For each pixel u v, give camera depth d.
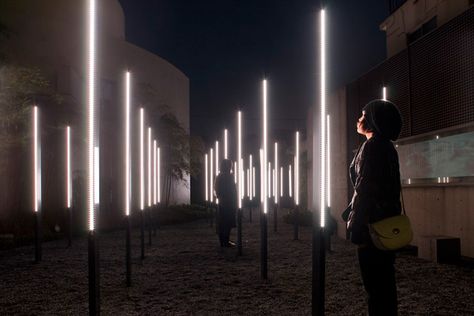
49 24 20.17
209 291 6.60
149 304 5.87
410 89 10.95
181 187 33.41
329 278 7.39
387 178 3.83
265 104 8.19
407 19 15.26
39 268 8.91
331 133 15.50
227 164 12.09
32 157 18.48
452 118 9.38
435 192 10.04
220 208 11.95
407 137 11.04
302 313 5.36
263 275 7.47
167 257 10.12
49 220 16.98
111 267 8.83
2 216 17.66
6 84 15.59
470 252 8.91
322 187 4.33
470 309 5.40
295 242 12.64
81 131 19.17
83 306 5.89
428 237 9.14
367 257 3.84
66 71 19.78
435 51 9.95
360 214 3.83
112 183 23.33
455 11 12.36
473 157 8.73
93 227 4.78
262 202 7.58
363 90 13.30
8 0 18.97
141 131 9.49
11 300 6.28
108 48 23.97
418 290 6.43
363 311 5.40
